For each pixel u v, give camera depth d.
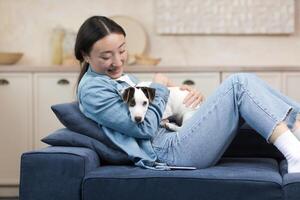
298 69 3.71
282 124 1.96
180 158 2.07
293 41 4.18
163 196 1.91
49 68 3.74
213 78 3.71
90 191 1.93
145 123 2.10
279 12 4.13
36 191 1.96
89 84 2.13
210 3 4.14
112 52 2.17
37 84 3.76
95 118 2.14
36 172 1.96
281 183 1.85
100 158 2.19
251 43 4.19
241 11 4.14
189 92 2.46
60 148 2.05
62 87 3.76
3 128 3.77
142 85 2.27
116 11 4.21
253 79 2.05
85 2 4.21
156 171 1.98
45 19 4.21
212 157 2.07
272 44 4.19
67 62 3.98
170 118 2.44
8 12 4.21
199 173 1.94
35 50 4.22
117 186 1.92
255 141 2.48
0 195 3.82
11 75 3.75
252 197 1.86
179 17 4.15
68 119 2.16
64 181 1.95
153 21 4.20
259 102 1.97
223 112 2.05
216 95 2.07
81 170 1.95
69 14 4.21
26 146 3.78
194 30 4.15
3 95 3.76
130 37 4.16
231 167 2.09
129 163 2.19
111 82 2.16
